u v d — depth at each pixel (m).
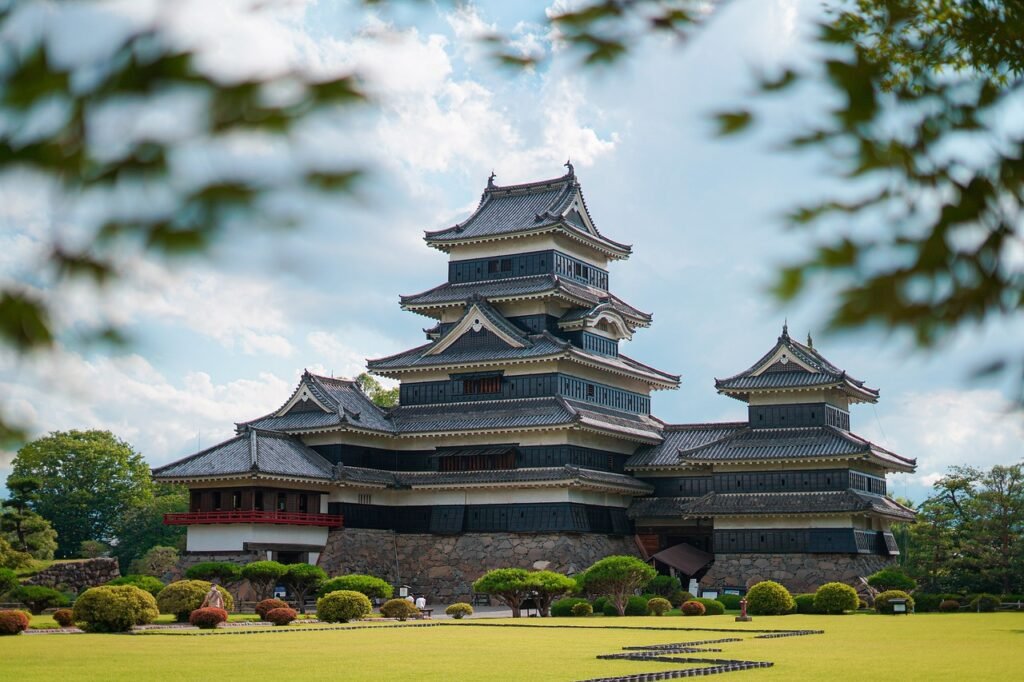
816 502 73.12
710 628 50.00
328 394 79.88
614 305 85.75
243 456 72.25
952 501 81.31
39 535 85.56
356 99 2.39
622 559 63.53
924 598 71.69
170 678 28.17
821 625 53.06
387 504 79.25
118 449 114.25
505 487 75.69
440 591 76.00
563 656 34.41
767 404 77.19
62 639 43.03
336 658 33.91
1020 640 42.41
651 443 83.12
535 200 83.50
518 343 76.75
